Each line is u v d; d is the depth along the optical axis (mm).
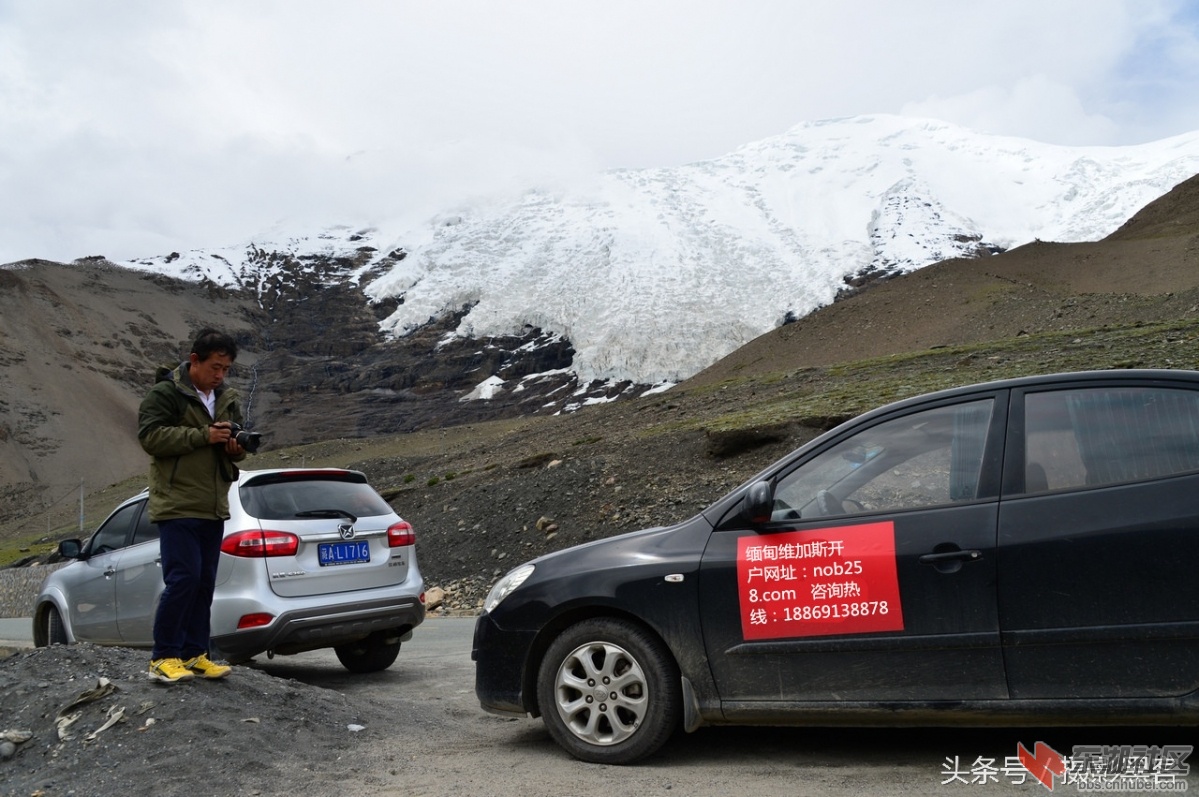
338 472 9047
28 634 20156
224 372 6102
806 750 5125
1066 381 4750
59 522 192625
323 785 4793
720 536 5070
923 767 4699
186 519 5891
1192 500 4250
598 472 26000
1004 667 4438
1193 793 4109
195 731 5266
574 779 4785
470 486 34406
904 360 52625
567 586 5258
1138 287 95562
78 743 5246
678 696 5008
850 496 4922
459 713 6867
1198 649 4141
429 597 20031
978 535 4543
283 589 8172
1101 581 4301
